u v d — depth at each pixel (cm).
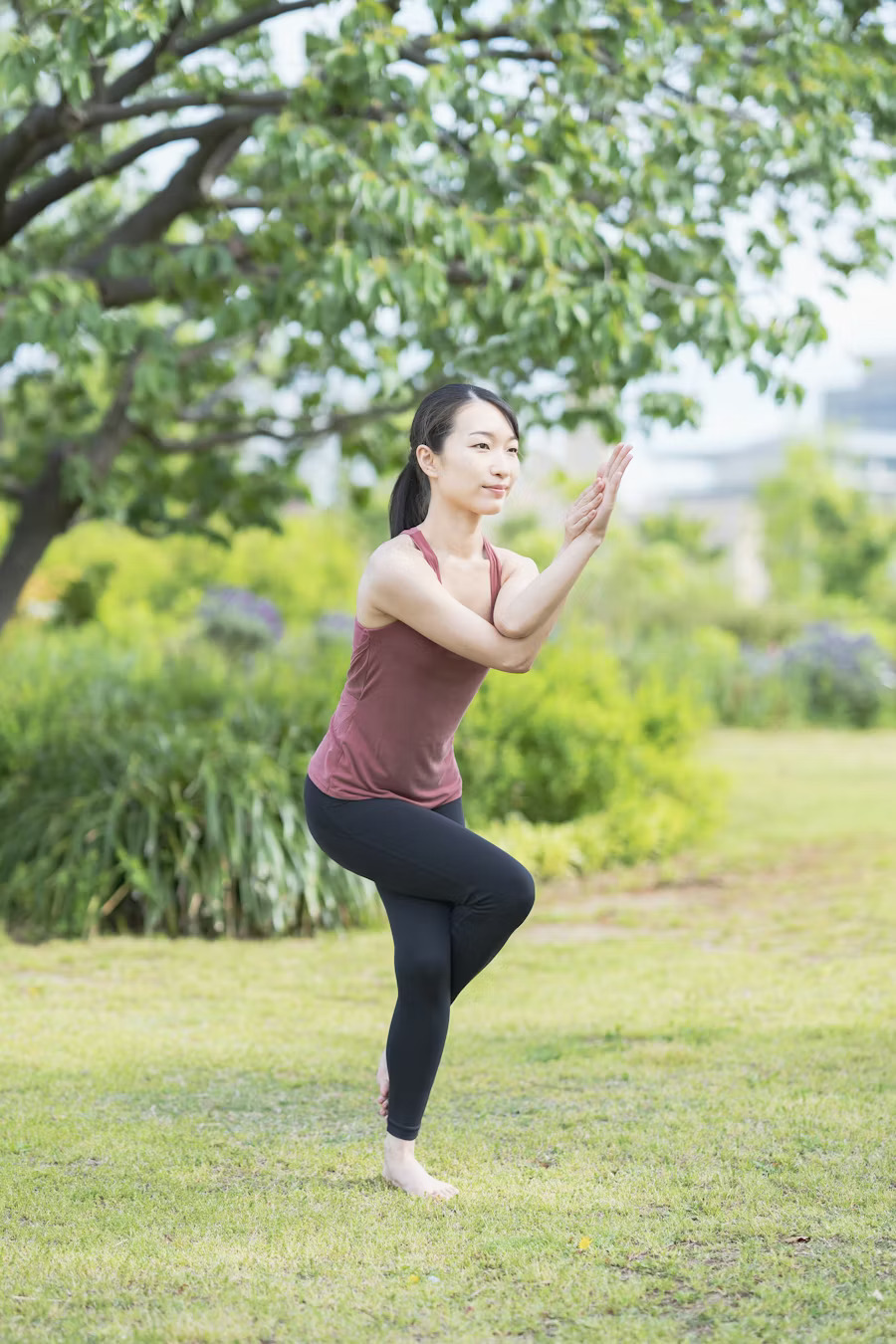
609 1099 454
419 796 366
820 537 4416
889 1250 321
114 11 594
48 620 2020
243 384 1101
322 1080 482
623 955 720
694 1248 325
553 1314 290
